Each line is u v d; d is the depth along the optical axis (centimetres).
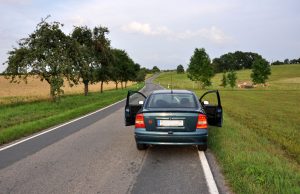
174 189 527
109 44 4197
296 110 2062
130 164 690
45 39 2519
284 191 486
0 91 5566
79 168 661
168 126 739
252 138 959
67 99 3228
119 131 1160
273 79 12300
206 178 583
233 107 2253
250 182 527
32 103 2806
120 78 6831
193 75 7000
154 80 16100
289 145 899
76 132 1143
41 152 817
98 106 2248
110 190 526
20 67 2469
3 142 969
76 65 2683
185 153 791
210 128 1150
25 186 550
